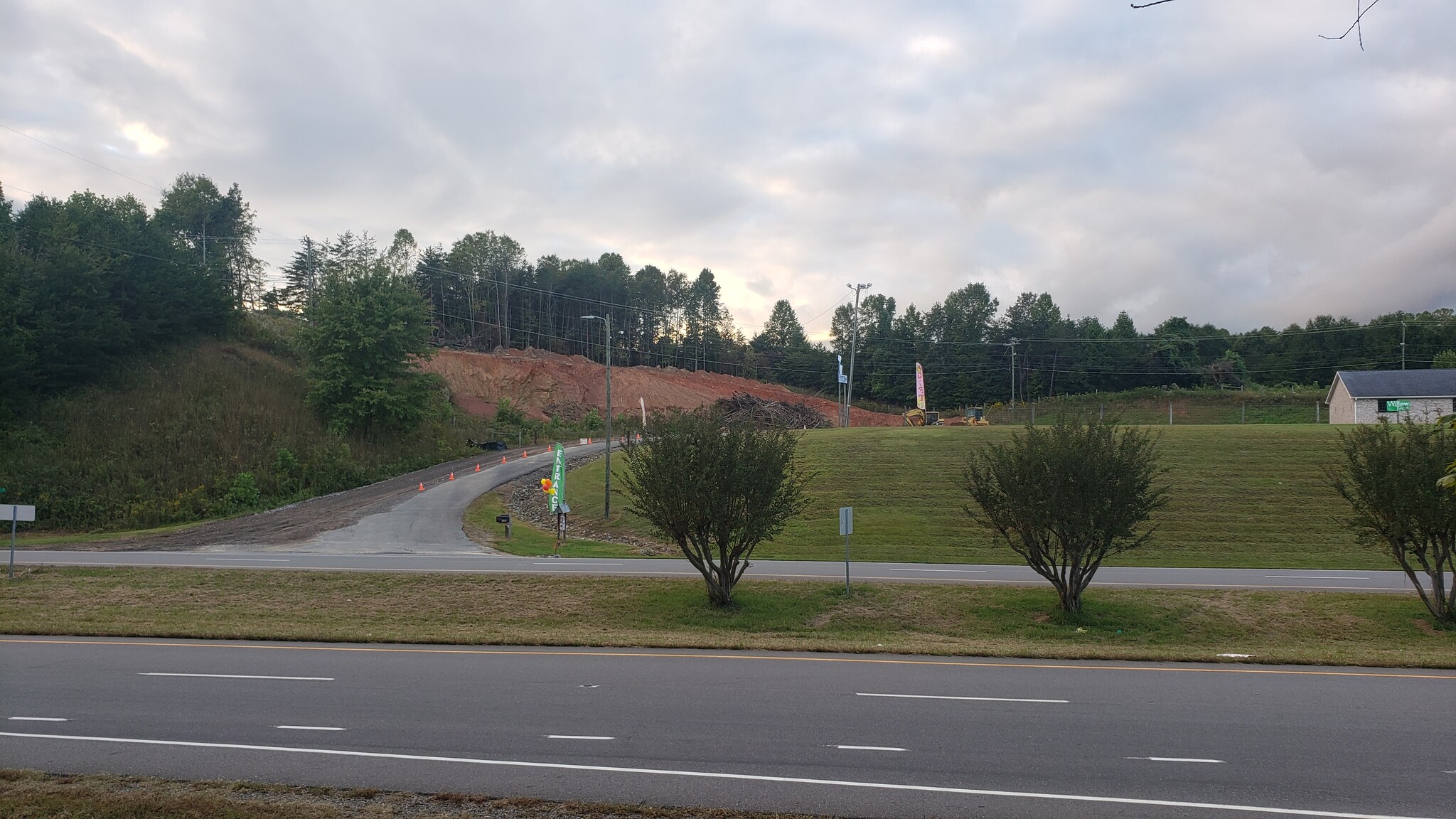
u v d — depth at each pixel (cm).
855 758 864
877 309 14525
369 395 5922
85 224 6347
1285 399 9969
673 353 14512
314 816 690
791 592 2194
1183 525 3375
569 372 9881
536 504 4512
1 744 899
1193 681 1262
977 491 2155
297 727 965
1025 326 13538
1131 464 2014
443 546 3284
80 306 5334
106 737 925
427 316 6825
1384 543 2095
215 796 735
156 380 5594
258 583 2259
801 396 11888
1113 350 13112
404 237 9169
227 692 1141
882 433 5384
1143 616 2030
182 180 10506
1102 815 716
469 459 6334
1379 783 805
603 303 13712
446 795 741
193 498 4478
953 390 13088
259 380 6147
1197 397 10319
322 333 6038
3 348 4756
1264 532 3297
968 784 788
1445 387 6481
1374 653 1547
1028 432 2105
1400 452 2022
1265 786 794
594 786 774
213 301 6750
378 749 883
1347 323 13962
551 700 1100
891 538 3316
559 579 2302
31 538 3831
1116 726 998
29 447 4634
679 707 1066
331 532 3612
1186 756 880
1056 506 1995
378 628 1734
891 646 1545
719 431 2120
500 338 11944
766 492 2080
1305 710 1085
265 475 4862
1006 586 2275
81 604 2025
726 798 745
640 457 2145
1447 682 1278
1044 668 1357
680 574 2430
